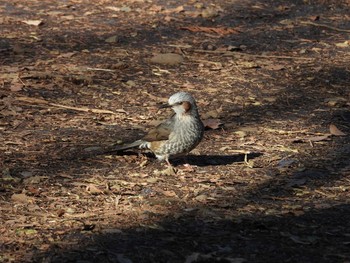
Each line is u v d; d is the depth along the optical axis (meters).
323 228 10.99
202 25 21.31
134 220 11.10
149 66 18.30
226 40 20.28
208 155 13.77
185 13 22.11
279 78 17.91
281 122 15.42
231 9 22.67
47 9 22.08
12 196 11.76
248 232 10.80
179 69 18.22
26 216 11.21
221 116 15.68
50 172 12.77
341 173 13.05
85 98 16.33
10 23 20.83
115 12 22.05
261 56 19.23
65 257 10.02
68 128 14.78
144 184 12.41
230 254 10.14
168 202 11.71
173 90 16.98
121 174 12.78
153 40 20.06
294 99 16.67
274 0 23.59
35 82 16.98
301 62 18.98
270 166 13.30
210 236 10.65
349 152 14.00
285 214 11.40
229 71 18.22
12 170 12.80
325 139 14.55
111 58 18.69
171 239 10.52
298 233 10.80
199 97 16.67
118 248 10.25
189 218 11.21
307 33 21.02
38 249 10.24
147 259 9.97
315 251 10.32
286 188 12.39
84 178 12.57
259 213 11.43
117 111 15.74
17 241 10.45
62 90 16.66
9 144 13.92
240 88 17.22
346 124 15.43
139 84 17.23
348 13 22.69
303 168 13.21
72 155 13.52
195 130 12.90
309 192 12.27
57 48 19.20
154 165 13.23
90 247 10.29
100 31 20.53
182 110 12.84
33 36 19.95
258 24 21.56
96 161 13.28
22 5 22.33
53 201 11.71
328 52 19.73
